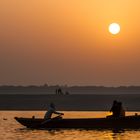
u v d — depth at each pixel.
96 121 114.25
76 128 114.88
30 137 101.94
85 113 181.38
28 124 116.19
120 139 100.31
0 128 117.94
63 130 113.19
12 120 140.00
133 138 101.44
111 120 113.81
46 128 115.62
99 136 103.69
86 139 99.81
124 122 113.62
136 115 114.06
